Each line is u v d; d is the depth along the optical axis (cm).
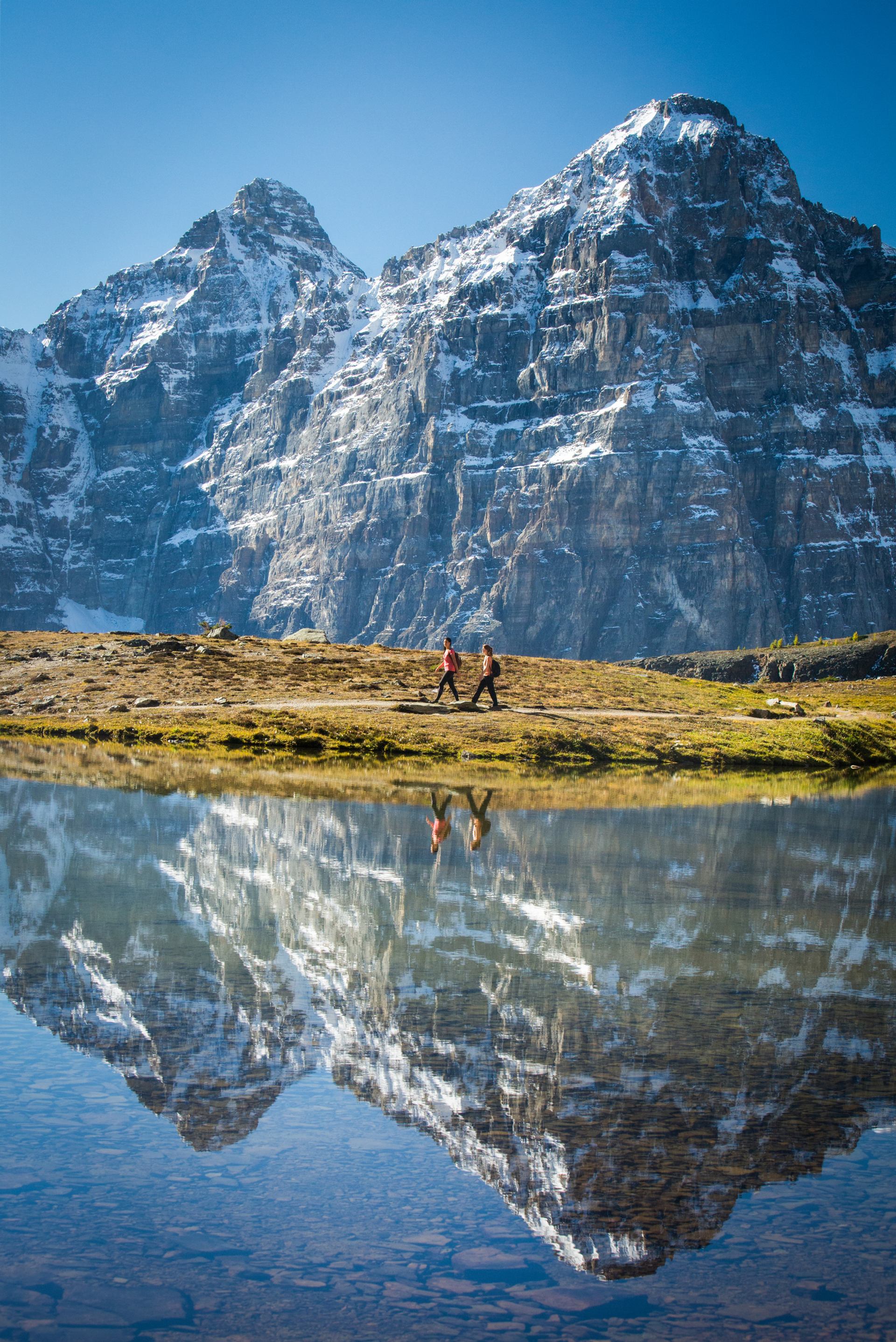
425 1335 398
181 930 988
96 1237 465
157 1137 557
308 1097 612
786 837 1892
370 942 984
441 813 1977
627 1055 700
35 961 866
